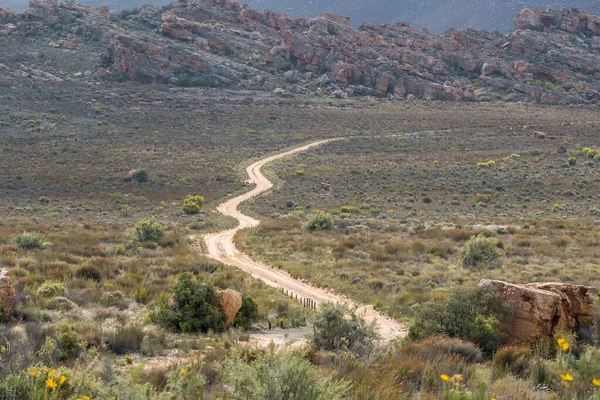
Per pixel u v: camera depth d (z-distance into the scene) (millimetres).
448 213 65812
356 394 6797
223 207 71188
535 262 34344
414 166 98250
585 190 76938
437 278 29172
